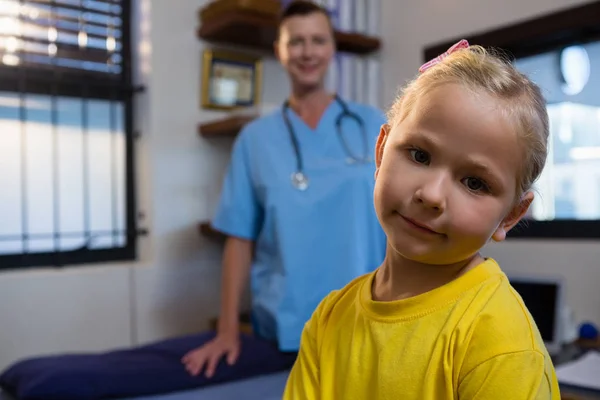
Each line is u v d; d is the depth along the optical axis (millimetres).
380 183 452
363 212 1419
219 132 2000
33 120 1854
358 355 486
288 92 2266
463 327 437
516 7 1888
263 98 2201
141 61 2008
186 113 2033
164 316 1978
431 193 414
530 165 431
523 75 450
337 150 1446
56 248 1891
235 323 1452
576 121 1812
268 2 1866
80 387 1156
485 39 1969
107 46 2008
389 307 478
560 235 1811
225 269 1510
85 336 1827
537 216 1879
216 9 1925
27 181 1845
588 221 1758
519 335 424
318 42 1430
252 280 1480
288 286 1395
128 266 1920
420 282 481
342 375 497
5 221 1810
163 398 1208
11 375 1270
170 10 1997
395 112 483
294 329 1397
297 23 1415
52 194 1891
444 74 440
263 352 1401
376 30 2316
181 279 2016
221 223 1514
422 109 430
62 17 1901
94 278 1847
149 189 1978
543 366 414
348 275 1387
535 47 1912
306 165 1421
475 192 421
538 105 436
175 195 2012
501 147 410
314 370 538
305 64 1435
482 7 1981
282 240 1397
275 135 1463
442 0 2105
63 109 1909
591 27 1729
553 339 1493
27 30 1853
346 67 2160
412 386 443
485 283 459
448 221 418
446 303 456
